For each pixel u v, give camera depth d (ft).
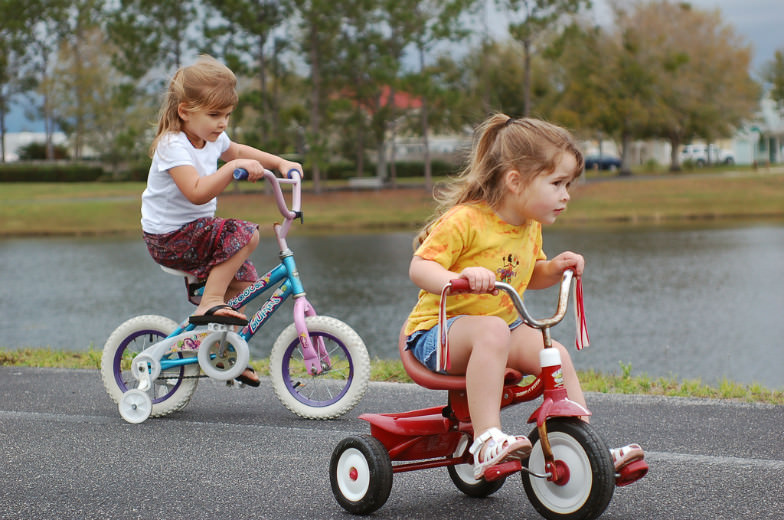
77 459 12.05
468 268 8.37
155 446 12.78
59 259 79.00
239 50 134.10
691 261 66.08
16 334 40.96
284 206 14.47
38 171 205.67
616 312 44.57
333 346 15.43
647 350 35.42
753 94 178.70
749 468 11.19
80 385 17.44
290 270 14.82
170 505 10.03
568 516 8.48
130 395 14.44
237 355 14.52
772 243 78.43
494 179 9.01
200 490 10.59
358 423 14.34
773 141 238.07
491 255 9.11
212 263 14.38
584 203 129.18
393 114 151.02
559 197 8.90
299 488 10.64
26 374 18.69
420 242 9.59
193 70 13.91
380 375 18.21
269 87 157.28
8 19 177.47
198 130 13.96
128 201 142.00
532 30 139.64
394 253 78.64
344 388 14.66
